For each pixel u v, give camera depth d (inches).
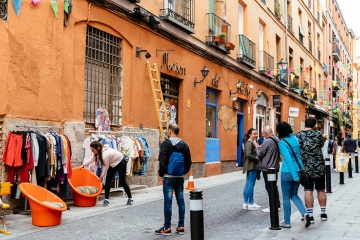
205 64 622.5
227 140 696.4
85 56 396.2
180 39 548.4
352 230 258.8
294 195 275.0
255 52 807.1
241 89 751.7
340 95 1796.3
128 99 451.5
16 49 313.9
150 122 486.9
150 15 480.1
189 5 577.0
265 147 317.4
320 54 1435.8
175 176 257.1
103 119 410.0
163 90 526.6
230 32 704.4
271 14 930.7
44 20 339.3
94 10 400.2
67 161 329.7
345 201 383.6
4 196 302.2
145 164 418.0
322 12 1489.9
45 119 339.6
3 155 298.7
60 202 285.7
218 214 324.2
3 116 304.2
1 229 256.8
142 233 258.5
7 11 307.1
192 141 577.6
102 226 275.6
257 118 853.8
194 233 180.1
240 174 665.6
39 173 302.4
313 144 281.3
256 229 271.4
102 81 420.5
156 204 362.0
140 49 467.2
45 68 339.6
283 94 1024.2
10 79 308.8
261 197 415.8
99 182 353.1
